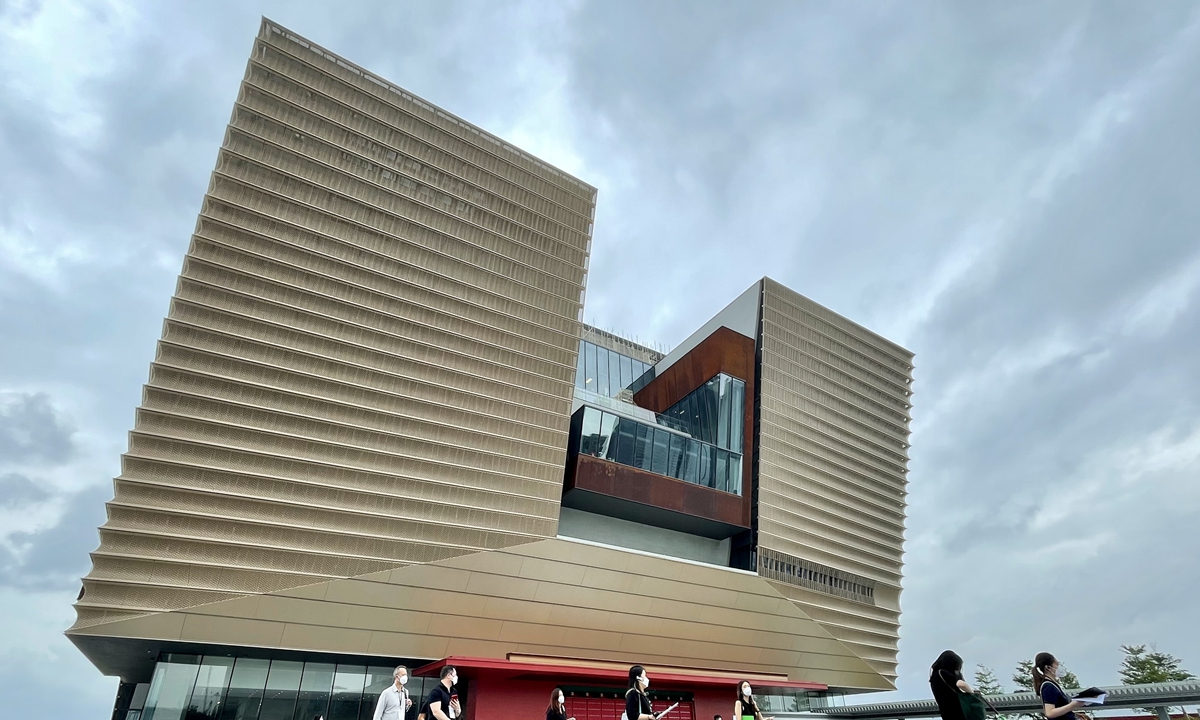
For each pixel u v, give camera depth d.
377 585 27.88
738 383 41.44
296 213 28.94
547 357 34.28
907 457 50.50
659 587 34.12
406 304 30.70
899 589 48.06
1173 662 57.47
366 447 28.72
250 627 25.98
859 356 48.12
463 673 29.38
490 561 30.05
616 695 32.16
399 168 31.73
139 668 31.89
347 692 28.94
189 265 26.61
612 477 34.50
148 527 24.66
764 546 38.97
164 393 25.52
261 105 28.80
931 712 31.80
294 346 28.05
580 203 37.19
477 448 31.23
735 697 36.56
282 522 26.66
